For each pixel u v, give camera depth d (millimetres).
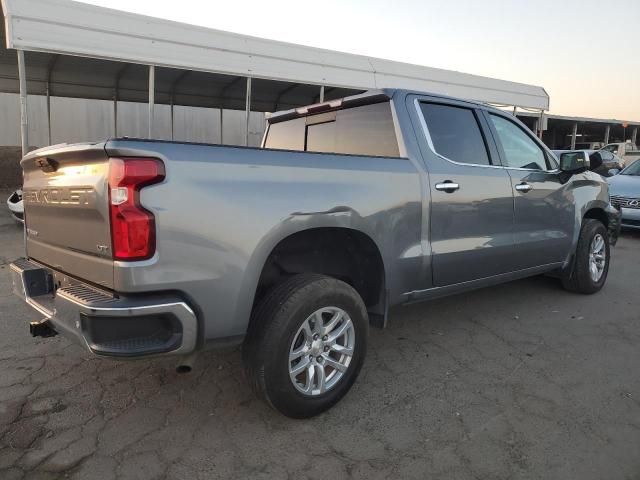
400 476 2369
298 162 2750
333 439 2664
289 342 2641
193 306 2350
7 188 15578
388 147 3547
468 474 2387
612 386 3283
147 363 3547
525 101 15555
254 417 2869
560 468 2434
